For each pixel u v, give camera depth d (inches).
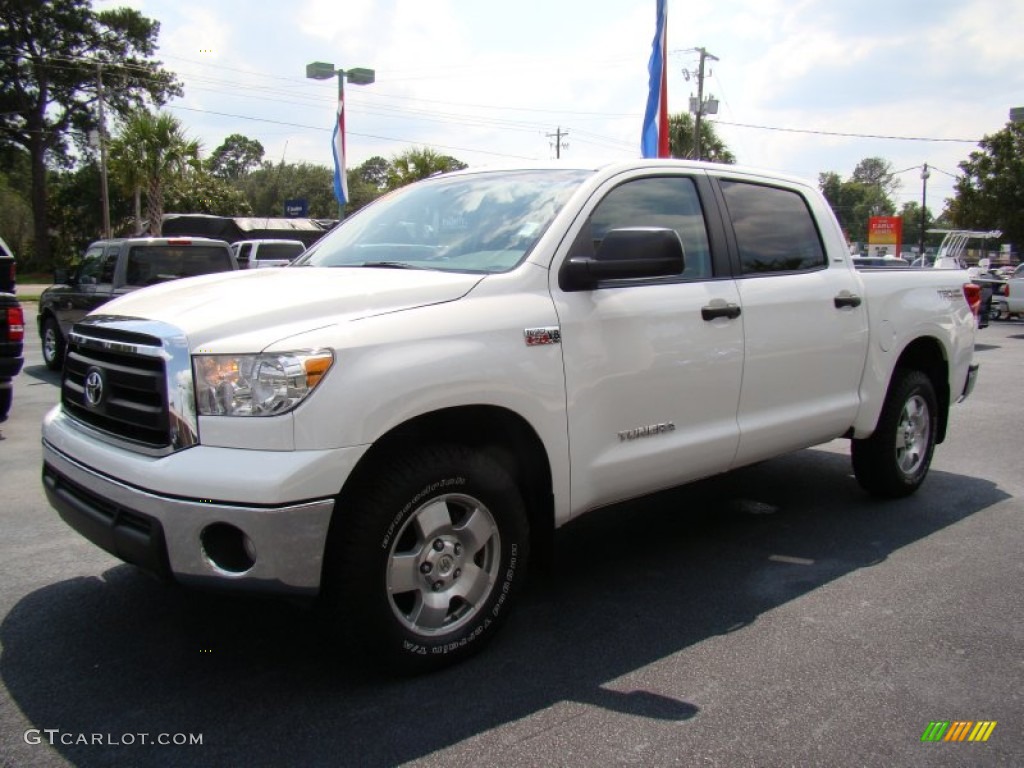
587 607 157.6
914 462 226.7
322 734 114.0
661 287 158.9
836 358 193.8
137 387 123.6
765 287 177.8
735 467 176.9
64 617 149.9
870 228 1610.5
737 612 155.6
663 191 167.0
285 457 112.0
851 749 112.0
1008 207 1620.3
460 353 126.9
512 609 140.0
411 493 122.6
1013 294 855.7
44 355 491.8
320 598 123.3
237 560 114.9
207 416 115.5
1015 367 519.2
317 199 2723.9
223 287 139.3
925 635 146.0
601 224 153.5
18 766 106.3
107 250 437.4
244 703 121.7
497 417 135.7
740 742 113.3
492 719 118.2
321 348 115.1
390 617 123.3
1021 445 298.4
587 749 111.3
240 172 3708.2
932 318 221.5
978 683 129.6
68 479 132.7
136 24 1907.0
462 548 132.7
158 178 1173.7
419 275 139.5
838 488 239.0
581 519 211.9
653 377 154.7
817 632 147.1
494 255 147.1
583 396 143.9
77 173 2065.7
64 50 1867.6
